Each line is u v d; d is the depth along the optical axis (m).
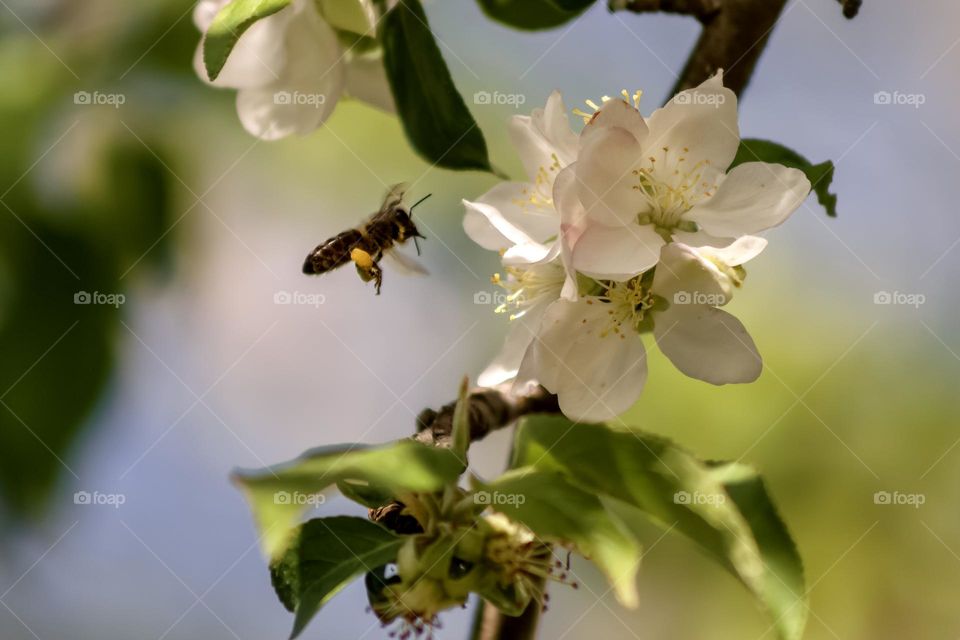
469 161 0.53
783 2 0.53
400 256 0.57
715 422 0.63
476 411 0.51
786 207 0.51
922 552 0.64
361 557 0.50
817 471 0.64
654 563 0.64
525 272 0.52
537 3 0.56
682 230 0.51
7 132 0.57
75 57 0.58
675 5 0.54
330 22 0.54
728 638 0.64
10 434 0.57
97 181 0.58
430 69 0.53
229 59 0.54
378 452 0.49
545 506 0.49
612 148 0.51
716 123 0.51
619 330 0.51
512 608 0.50
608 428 0.50
